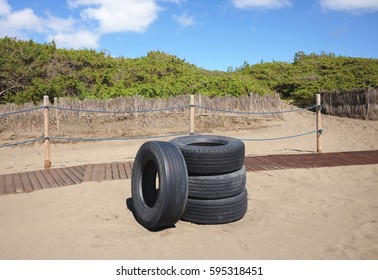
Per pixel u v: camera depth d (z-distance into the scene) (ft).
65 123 44.37
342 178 20.93
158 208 12.35
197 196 13.80
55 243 11.87
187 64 93.71
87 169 22.84
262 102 55.72
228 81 70.38
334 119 58.49
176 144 14.90
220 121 50.72
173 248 11.46
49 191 17.90
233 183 13.99
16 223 13.71
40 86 58.23
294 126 52.08
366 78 77.20
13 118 43.98
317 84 76.59
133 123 46.80
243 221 14.17
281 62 109.19
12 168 29.01
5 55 65.10
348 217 14.39
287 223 13.73
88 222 13.87
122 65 76.74
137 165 14.46
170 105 49.37
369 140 38.37
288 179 20.70
